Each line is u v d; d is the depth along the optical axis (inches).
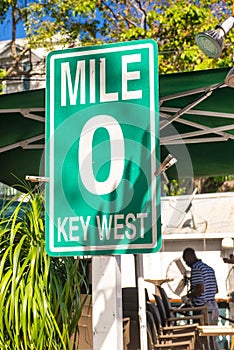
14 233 239.5
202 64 1045.8
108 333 181.3
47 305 231.9
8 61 1419.8
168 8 1088.2
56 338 239.0
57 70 185.9
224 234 831.7
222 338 604.7
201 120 432.5
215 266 836.6
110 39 1144.2
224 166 542.3
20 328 232.7
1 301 230.4
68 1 1120.8
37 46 1167.0
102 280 183.9
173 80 349.7
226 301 652.7
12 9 1171.9
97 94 180.9
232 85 282.8
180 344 389.1
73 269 243.3
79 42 1148.5
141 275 304.8
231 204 872.3
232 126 433.7
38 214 248.4
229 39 1041.5
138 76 178.1
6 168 510.6
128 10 1147.3
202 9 1078.4
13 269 231.6
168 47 1081.4
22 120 411.8
